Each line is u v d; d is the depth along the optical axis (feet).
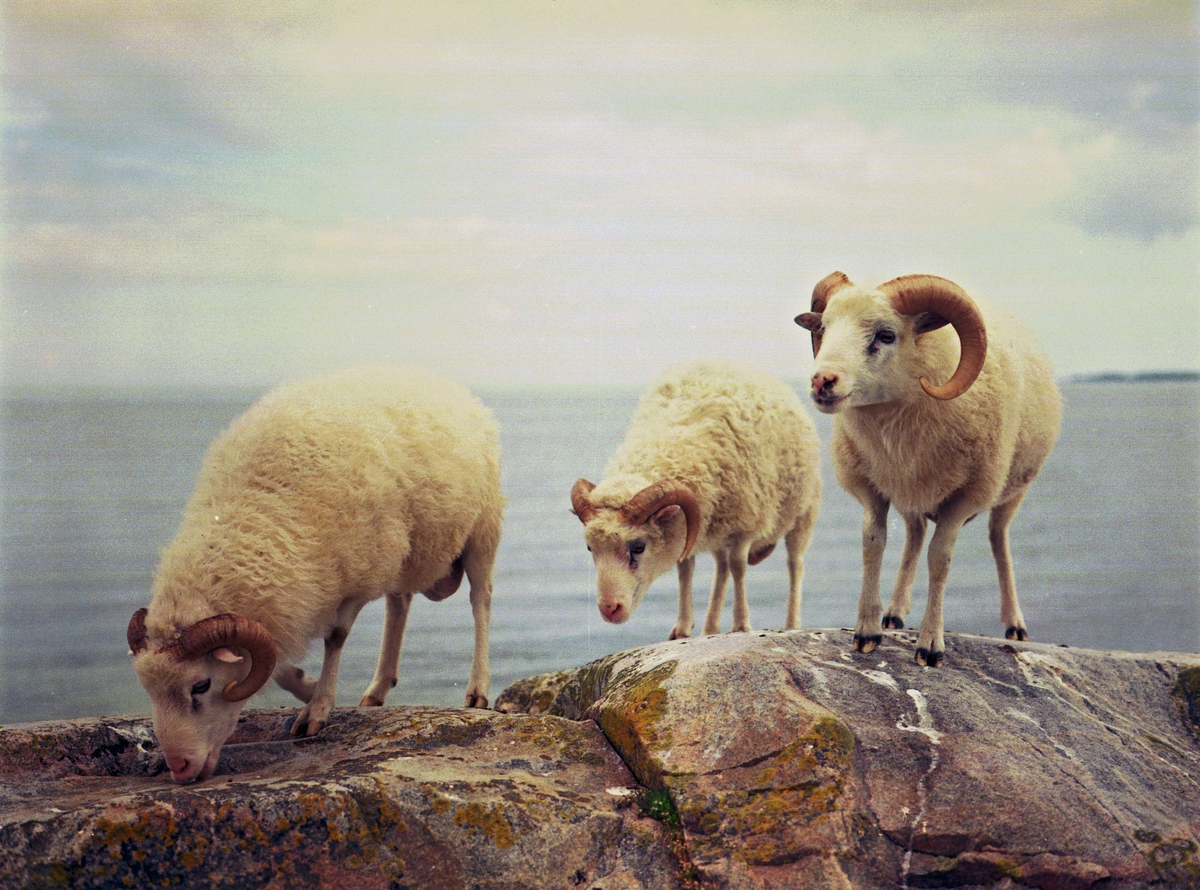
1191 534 104.78
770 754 14.51
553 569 86.33
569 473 133.49
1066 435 164.35
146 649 14.76
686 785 14.32
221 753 16.10
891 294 15.12
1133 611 76.07
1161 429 167.22
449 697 49.88
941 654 16.99
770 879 13.10
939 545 16.70
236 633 14.37
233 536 15.42
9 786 14.98
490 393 247.29
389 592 19.27
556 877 13.53
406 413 18.28
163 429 168.76
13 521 102.73
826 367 14.84
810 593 79.00
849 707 15.46
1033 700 16.57
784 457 23.52
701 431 22.52
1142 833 14.20
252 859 12.89
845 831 13.51
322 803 13.32
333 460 16.55
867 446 16.46
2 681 57.47
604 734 16.38
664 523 22.09
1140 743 16.47
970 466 16.12
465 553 20.63
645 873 13.61
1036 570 90.02
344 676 54.95
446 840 13.48
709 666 16.29
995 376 15.94
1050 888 13.56
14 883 12.12
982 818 13.89
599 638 64.08
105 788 15.02
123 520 104.53
